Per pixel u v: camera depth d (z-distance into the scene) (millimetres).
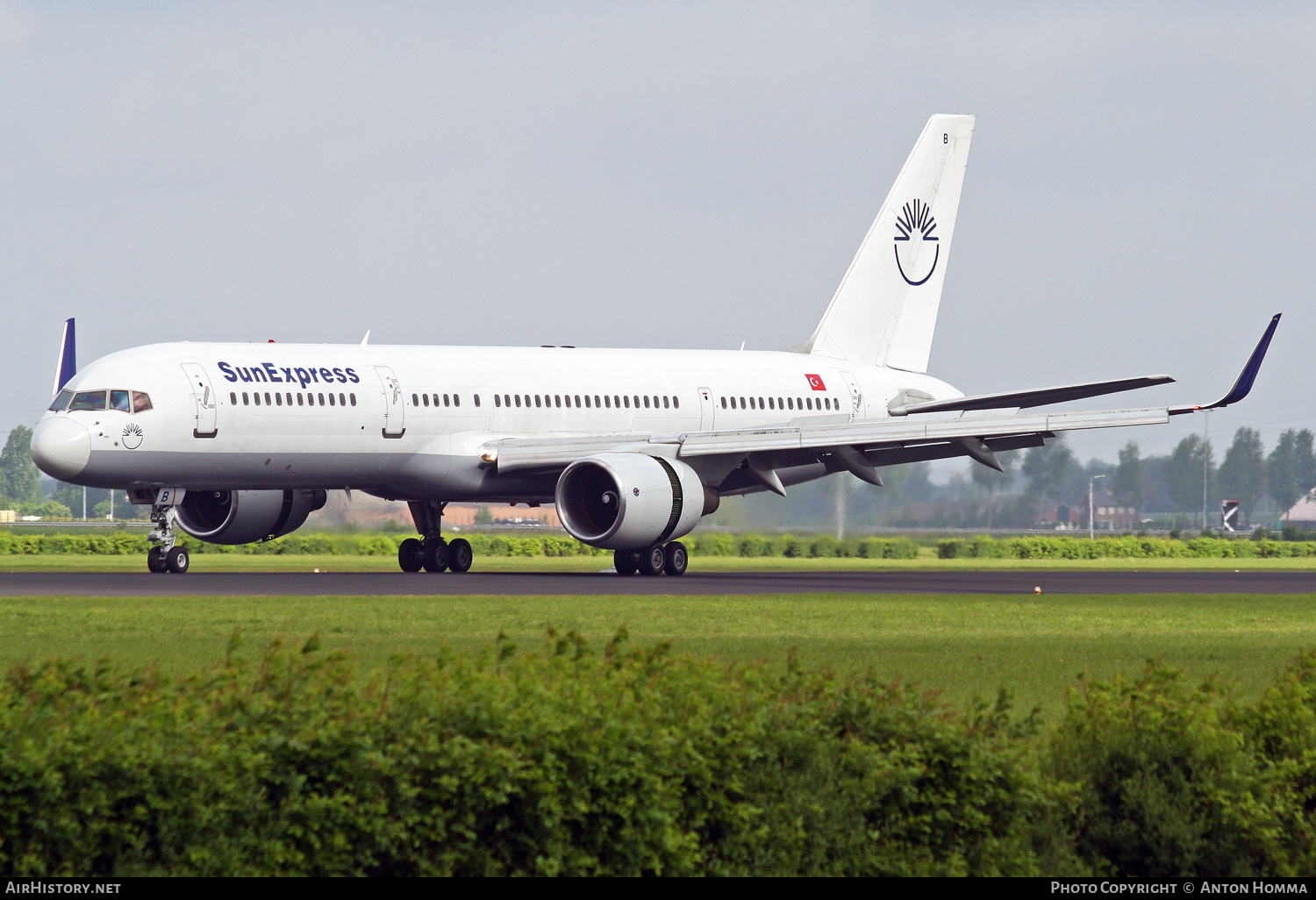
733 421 160125
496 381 143625
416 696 34406
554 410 146750
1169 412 127188
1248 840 37812
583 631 76438
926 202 177750
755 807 34500
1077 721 40406
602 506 134750
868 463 141000
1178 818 37750
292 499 145375
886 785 35594
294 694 34562
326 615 83688
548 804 32438
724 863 34531
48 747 30906
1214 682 45125
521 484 144375
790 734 35781
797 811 34781
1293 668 45781
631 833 33125
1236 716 41781
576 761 33062
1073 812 38219
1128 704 41188
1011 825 36875
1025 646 71625
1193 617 92500
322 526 186625
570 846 33312
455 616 83812
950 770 36344
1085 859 38219
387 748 32625
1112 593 118188
